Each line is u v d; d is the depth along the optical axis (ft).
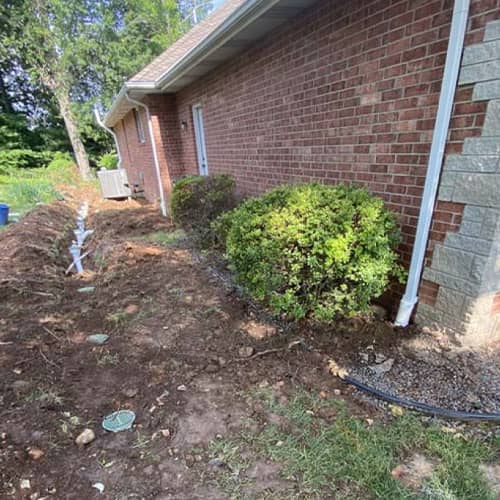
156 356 8.75
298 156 13.76
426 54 7.95
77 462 5.68
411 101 8.52
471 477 5.37
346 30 10.16
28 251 16.34
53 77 56.70
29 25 52.11
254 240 8.73
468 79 7.06
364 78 9.83
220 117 20.26
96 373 8.09
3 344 9.04
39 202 31.65
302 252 8.45
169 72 19.72
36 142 62.39
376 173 9.98
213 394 7.33
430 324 8.95
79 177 58.29
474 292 7.74
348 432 6.27
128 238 20.58
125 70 62.49
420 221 8.57
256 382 7.70
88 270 16.26
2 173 50.44
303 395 7.25
